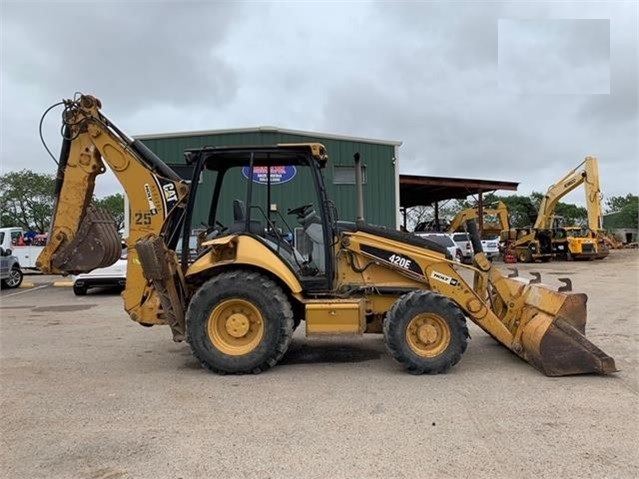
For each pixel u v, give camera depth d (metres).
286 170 7.07
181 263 6.42
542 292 6.20
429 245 6.58
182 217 6.65
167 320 6.27
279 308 5.96
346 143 18.58
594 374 5.84
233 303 6.02
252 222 6.51
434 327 5.95
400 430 4.27
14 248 24.45
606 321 9.37
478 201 31.95
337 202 18.36
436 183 28.94
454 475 3.49
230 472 3.58
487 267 6.72
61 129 6.54
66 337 8.52
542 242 30.06
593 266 25.73
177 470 3.62
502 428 4.29
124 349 7.53
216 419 4.57
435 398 5.06
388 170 19.02
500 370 6.05
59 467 3.70
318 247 6.65
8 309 12.27
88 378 5.93
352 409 4.78
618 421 4.42
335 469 3.60
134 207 6.55
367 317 6.60
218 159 6.59
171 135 17.66
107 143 6.51
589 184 28.55
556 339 5.77
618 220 66.31
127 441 4.12
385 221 18.91
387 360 6.64
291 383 5.63
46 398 5.21
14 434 4.29
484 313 6.36
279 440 4.09
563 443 3.98
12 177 51.06
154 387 5.55
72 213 6.54
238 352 5.98
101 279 14.88
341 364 6.45
